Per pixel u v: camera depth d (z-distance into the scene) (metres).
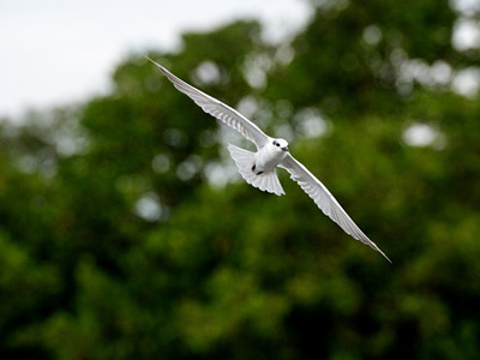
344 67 37.03
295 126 37.97
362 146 28.48
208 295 31.77
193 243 32.16
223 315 27.20
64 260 38.59
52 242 38.88
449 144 29.20
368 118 31.31
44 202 39.53
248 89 40.28
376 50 37.09
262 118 38.19
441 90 35.56
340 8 37.00
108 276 36.03
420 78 38.06
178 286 33.75
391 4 36.44
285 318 28.48
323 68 36.81
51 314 37.03
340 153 28.30
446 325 26.47
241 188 32.09
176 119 39.84
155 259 34.38
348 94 37.19
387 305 27.17
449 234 26.36
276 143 11.29
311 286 26.59
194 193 38.44
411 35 36.53
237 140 39.66
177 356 31.95
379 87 37.16
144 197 39.97
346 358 26.95
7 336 35.81
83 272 33.06
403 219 27.56
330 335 28.16
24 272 34.59
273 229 27.59
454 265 26.38
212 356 29.16
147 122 39.44
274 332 27.06
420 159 27.84
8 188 38.84
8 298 34.72
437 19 37.25
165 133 40.66
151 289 33.94
